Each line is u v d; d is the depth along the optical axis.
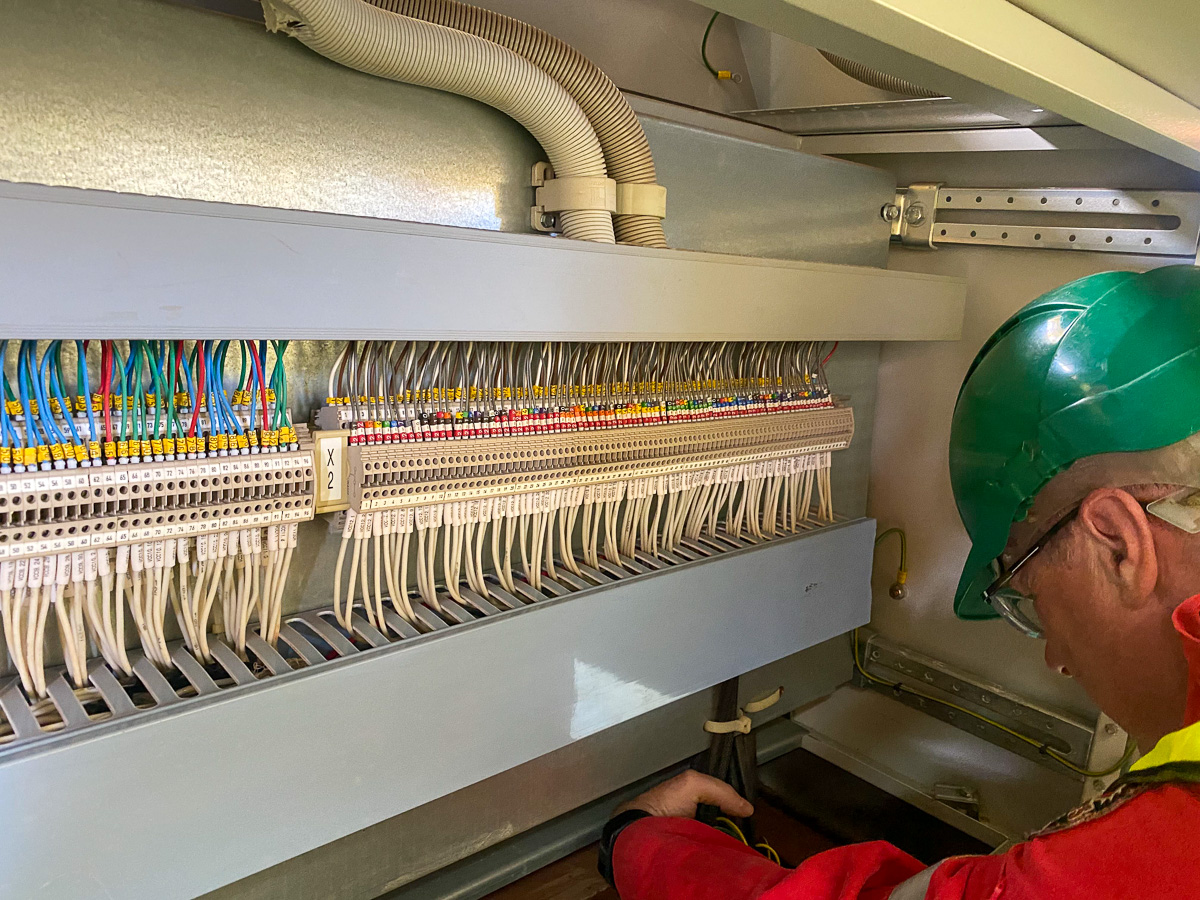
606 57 1.51
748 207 1.43
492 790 1.33
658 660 1.26
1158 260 1.42
